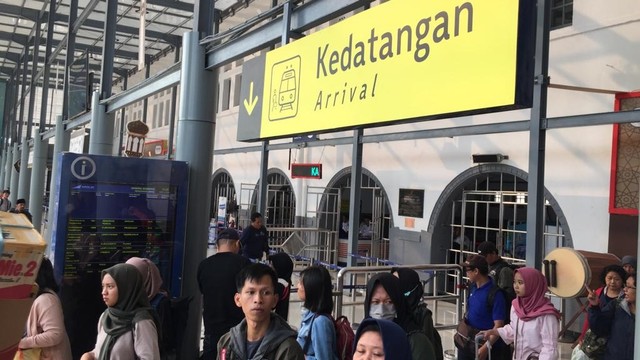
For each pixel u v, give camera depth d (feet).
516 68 6.72
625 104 24.29
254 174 57.98
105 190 15.20
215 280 13.05
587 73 26.43
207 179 17.47
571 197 26.73
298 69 11.39
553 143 27.81
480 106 7.16
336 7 11.74
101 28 66.33
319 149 47.16
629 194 24.09
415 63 8.30
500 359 12.46
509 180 31.53
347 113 9.68
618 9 25.21
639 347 5.24
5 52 91.30
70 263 14.67
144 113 90.74
